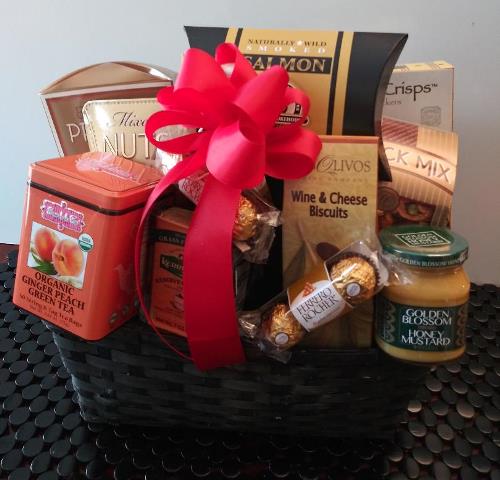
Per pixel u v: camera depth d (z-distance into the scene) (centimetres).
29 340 67
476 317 72
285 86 42
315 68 48
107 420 55
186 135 47
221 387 50
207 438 54
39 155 85
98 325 46
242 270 49
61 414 57
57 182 46
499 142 71
